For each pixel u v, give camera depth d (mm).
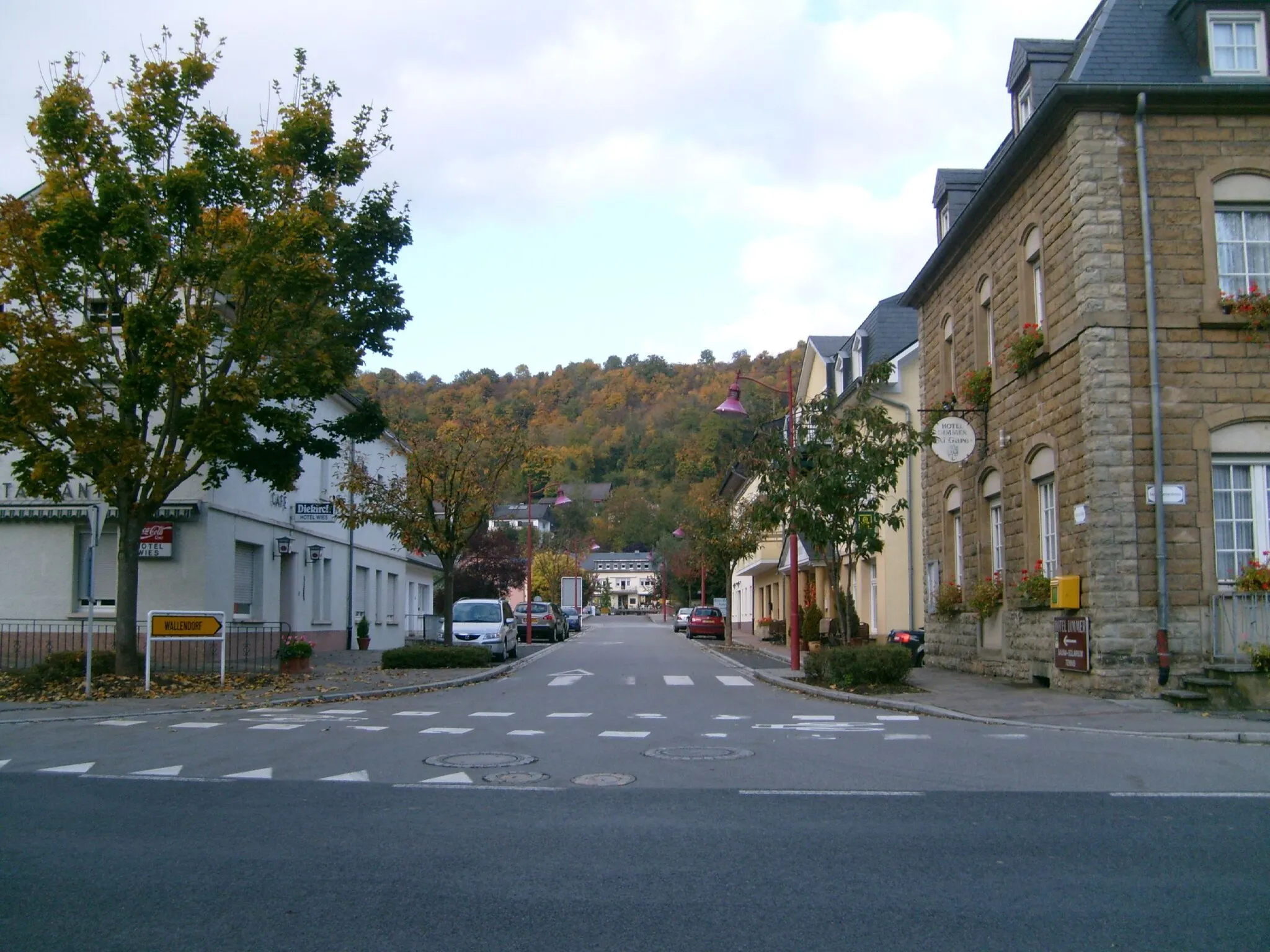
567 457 115562
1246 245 16641
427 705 17000
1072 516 16953
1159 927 5457
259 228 18359
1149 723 13523
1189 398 16172
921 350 26250
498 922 5551
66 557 23484
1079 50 18172
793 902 5871
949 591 23000
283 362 18953
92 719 15000
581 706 16891
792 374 23359
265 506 27484
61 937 5352
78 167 18375
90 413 18938
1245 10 16844
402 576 43469
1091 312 16281
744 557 43875
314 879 6348
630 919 5590
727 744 12094
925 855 6863
